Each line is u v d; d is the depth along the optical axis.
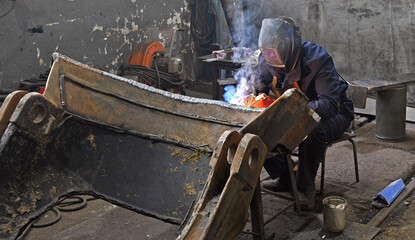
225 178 2.15
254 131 2.24
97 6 6.43
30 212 2.40
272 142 2.38
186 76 8.09
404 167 4.10
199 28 8.06
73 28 6.19
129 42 6.96
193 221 1.99
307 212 3.33
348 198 3.55
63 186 2.62
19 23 5.64
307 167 3.34
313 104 3.21
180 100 2.80
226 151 2.09
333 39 6.91
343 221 2.97
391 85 4.44
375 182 3.81
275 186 3.56
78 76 2.79
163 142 2.71
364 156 4.41
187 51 8.05
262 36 3.09
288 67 3.14
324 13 6.91
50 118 2.58
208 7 8.09
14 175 2.39
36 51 5.86
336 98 3.24
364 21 6.50
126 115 2.86
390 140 4.77
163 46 7.14
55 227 3.28
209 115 2.72
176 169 2.61
